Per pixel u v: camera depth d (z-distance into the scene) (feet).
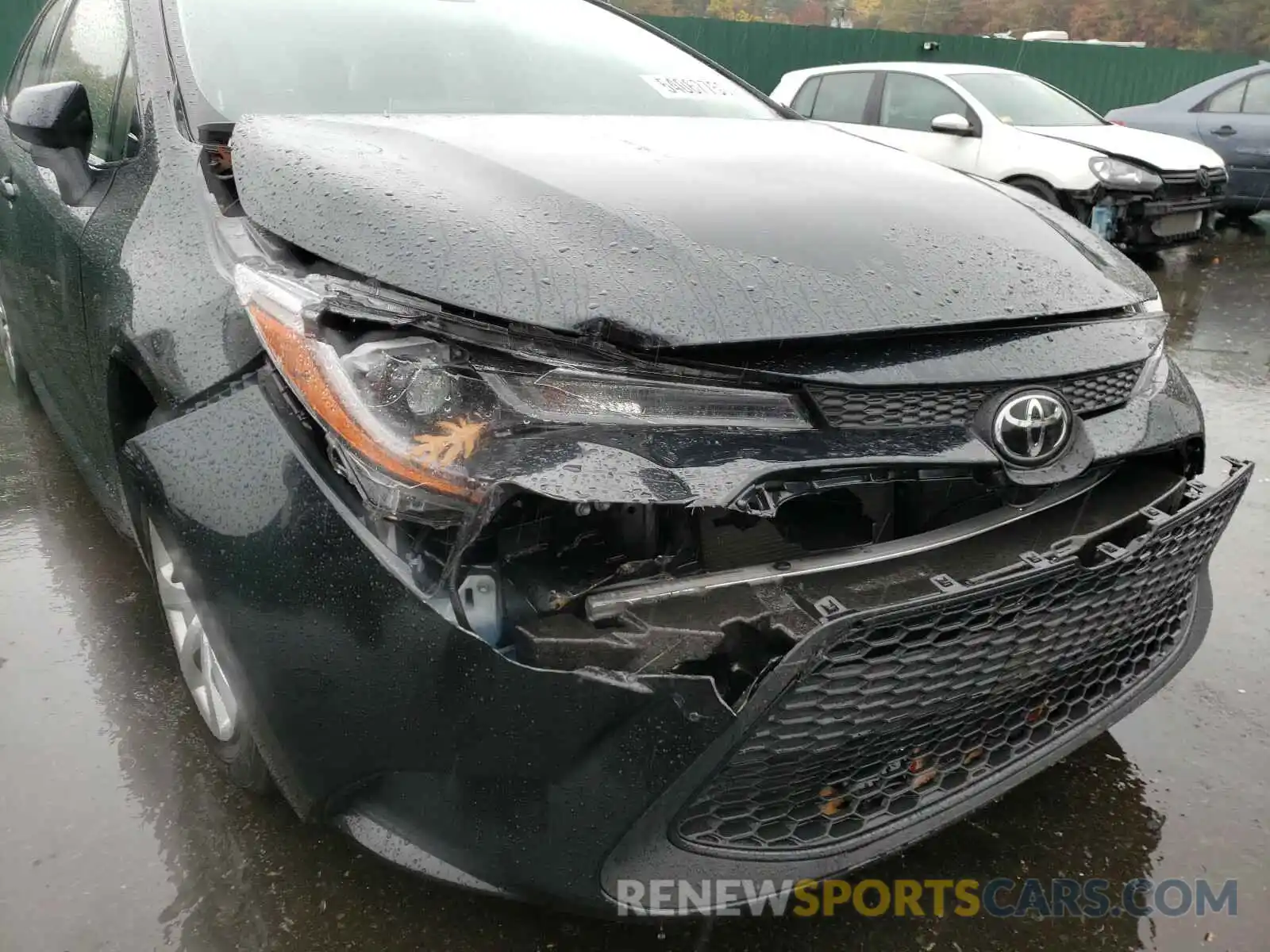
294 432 4.68
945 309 5.08
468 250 4.76
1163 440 5.51
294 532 4.55
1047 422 4.95
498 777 4.30
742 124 8.18
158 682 7.47
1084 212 21.16
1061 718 5.54
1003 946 5.48
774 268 5.07
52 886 5.68
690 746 4.07
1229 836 6.27
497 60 8.79
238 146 6.04
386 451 4.23
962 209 6.27
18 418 12.37
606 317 4.52
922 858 6.07
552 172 5.80
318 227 5.06
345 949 5.34
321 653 4.51
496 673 4.13
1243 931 5.60
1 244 10.18
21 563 9.05
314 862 5.88
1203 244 24.35
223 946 5.35
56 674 7.52
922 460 4.70
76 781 6.47
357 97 7.84
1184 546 5.60
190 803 6.31
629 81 9.15
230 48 7.77
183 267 5.79
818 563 4.67
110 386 6.25
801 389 4.69
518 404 4.35
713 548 4.74
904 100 24.75
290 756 4.85
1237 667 7.95
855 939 5.49
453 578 4.18
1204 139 27.96
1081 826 6.34
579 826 4.29
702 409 4.57
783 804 4.65
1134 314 5.89
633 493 4.18
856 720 4.48
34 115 6.99
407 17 8.80
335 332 4.54
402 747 4.42
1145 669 5.96
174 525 5.03
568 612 4.37
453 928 5.46
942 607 4.47
